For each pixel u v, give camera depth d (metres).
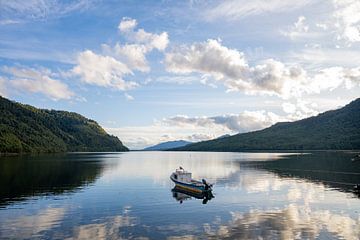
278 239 34.66
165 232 37.25
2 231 37.69
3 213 46.28
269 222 41.06
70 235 36.28
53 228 38.91
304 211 46.88
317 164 135.12
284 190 65.69
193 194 61.88
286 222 41.03
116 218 43.50
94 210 48.22
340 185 71.75
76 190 67.06
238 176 93.62
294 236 35.56
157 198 58.00
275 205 51.12
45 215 45.09
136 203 53.41
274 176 91.88
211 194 61.06
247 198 57.19
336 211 46.72
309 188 67.81
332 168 114.50
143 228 38.84
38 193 62.94
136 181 83.25
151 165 148.62
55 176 92.88
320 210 47.38
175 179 72.38
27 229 38.47
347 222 40.88
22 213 46.28
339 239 34.62
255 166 133.50
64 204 52.56
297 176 90.75
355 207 49.19
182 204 52.44
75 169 118.12
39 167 123.62
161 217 44.00
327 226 39.19
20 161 161.38
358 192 62.31
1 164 137.38
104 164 151.25
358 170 105.94
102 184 76.62
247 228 38.56
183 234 36.47
